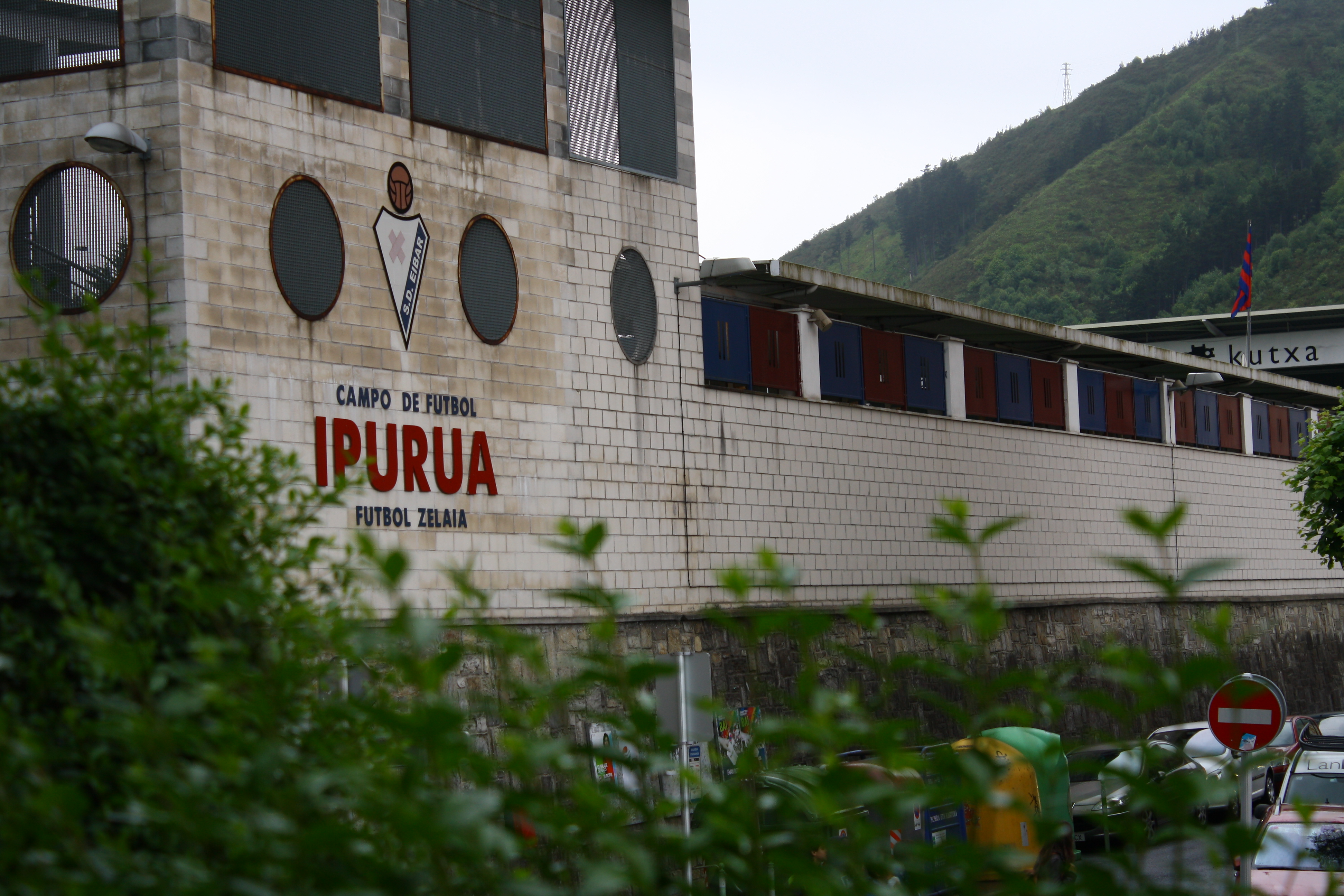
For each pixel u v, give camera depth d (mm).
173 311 14828
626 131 20656
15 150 15352
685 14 21844
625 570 19797
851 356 24781
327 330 16266
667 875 3178
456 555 17500
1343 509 26562
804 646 3213
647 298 20703
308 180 16234
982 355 28250
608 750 3246
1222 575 35938
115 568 5074
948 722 25219
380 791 3014
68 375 5688
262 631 4859
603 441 19688
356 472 16328
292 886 3000
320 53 16547
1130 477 32594
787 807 3191
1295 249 192625
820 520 23453
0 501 4996
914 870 3129
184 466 5508
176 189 14938
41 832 3109
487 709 3246
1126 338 53031
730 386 22172
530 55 19234
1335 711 39906
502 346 18391
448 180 17906
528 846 3197
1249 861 11727
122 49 15188
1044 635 28609
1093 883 2881
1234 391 38719
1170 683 2850
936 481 26281
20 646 4754
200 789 3135
